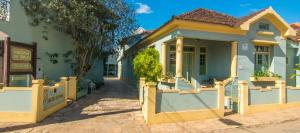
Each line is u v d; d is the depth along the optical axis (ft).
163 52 51.62
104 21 58.95
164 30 49.90
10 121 29.78
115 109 39.01
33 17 50.85
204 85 52.85
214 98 34.83
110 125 29.91
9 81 37.01
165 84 51.39
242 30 48.21
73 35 57.16
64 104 40.60
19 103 29.96
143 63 46.80
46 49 56.29
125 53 98.43
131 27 65.05
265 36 51.55
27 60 41.22
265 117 36.11
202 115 33.55
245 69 49.37
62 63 59.67
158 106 31.04
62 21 52.19
